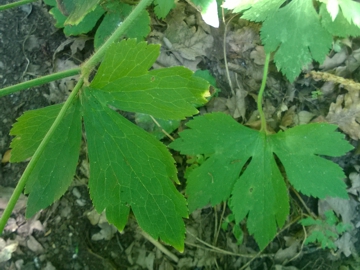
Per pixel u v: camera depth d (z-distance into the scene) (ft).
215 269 0.82
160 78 0.54
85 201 0.78
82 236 0.77
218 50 0.90
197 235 0.82
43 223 0.75
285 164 0.75
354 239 0.87
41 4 0.85
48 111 0.57
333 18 0.74
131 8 0.80
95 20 0.81
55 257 0.74
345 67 0.92
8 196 0.74
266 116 0.89
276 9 0.77
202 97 0.56
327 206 0.86
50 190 0.57
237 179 0.74
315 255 0.86
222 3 0.81
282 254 0.85
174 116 0.57
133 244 0.79
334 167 0.74
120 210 0.55
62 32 0.85
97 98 0.56
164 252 0.80
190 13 0.91
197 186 0.73
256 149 0.75
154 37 0.88
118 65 0.53
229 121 0.76
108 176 0.55
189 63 0.87
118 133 0.55
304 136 0.76
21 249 0.72
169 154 0.56
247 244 0.84
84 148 0.80
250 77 0.91
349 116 0.88
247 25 0.92
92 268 0.76
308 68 0.91
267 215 0.73
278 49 0.77
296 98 0.91
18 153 0.57
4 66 0.80
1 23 0.82
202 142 0.74
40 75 0.81
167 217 0.56
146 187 0.55
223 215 0.84
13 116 0.78
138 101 0.56
